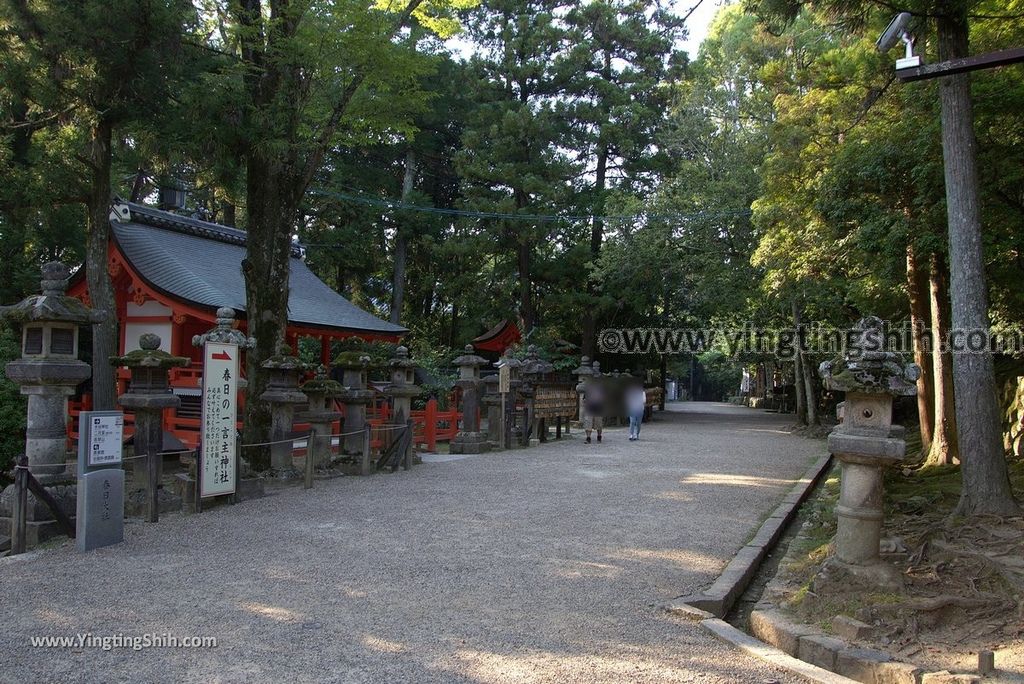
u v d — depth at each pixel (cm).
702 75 2478
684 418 3014
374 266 3150
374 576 584
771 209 1533
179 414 1523
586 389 1919
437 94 1290
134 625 469
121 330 1752
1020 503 744
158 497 821
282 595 533
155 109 1159
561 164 2588
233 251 2098
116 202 1825
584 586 569
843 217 1104
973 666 423
